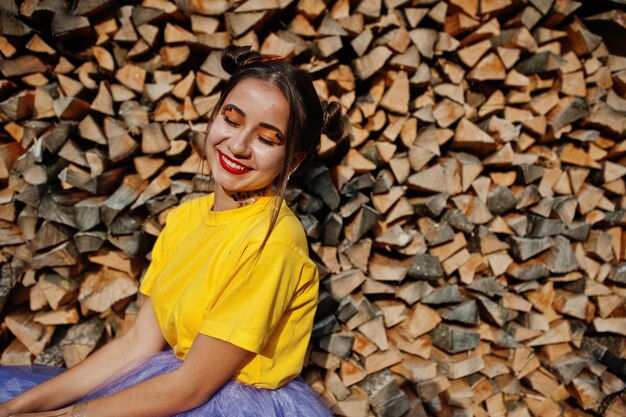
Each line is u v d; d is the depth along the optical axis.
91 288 1.64
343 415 1.68
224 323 0.84
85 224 1.55
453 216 1.72
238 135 0.90
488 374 1.83
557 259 1.80
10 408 1.01
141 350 1.15
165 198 1.58
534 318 1.86
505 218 1.82
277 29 1.64
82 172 1.55
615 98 1.88
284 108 0.90
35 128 1.57
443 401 1.84
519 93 1.79
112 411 0.88
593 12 1.83
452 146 1.77
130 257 1.61
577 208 1.89
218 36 1.52
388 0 1.64
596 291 1.90
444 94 1.72
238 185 0.94
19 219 1.61
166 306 1.02
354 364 1.73
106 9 1.55
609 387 1.87
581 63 1.85
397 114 1.69
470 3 1.68
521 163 1.78
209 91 1.57
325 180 1.57
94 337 1.66
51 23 1.52
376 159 1.67
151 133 1.54
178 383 0.86
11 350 1.68
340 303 1.66
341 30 1.56
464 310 1.75
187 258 1.00
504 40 1.73
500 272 1.78
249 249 0.86
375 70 1.59
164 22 1.58
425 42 1.65
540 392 1.89
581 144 1.90
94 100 1.58
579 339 1.92
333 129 1.12
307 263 0.92
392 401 1.70
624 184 1.98
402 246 1.69
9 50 1.60
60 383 1.08
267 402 0.93
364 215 1.63
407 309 1.80
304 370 1.75
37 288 1.67
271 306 0.85
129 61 1.62
